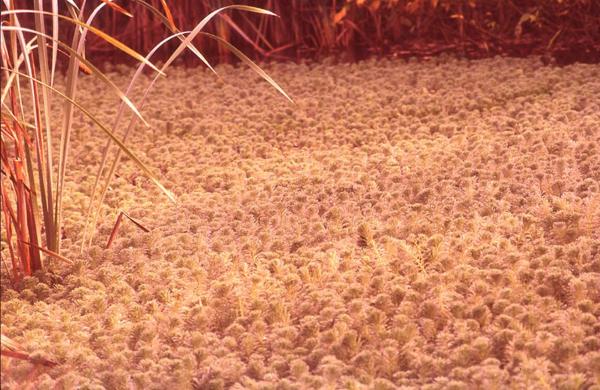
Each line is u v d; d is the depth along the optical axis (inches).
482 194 148.6
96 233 146.6
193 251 138.4
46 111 129.3
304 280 124.0
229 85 233.5
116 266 133.6
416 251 128.6
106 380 103.9
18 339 113.9
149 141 194.9
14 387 104.3
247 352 109.3
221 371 103.7
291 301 119.0
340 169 167.6
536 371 97.0
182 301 121.4
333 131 196.7
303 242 136.9
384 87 224.5
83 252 137.9
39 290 126.9
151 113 213.0
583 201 142.3
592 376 98.9
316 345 108.2
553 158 164.1
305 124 201.9
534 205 144.7
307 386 99.6
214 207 154.2
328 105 213.9
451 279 120.5
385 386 97.4
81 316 120.6
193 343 110.3
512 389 96.7
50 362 108.1
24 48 124.3
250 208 150.6
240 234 143.2
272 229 143.9
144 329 113.0
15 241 143.1
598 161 157.0
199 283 125.9
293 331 110.3
